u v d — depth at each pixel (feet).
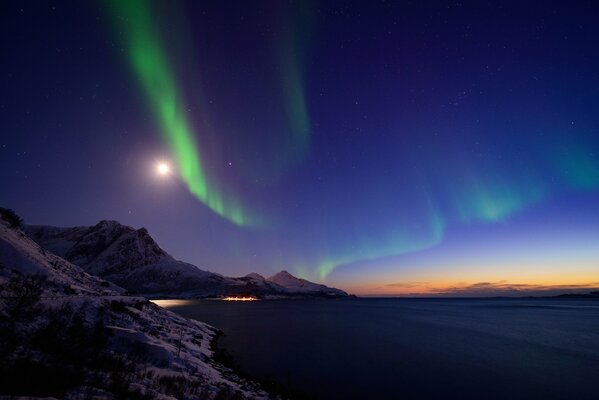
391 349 128.57
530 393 77.51
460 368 100.01
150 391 31.78
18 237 91.66
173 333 83.92
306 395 67.31
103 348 43.70
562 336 177.17
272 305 599.57
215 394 42.42
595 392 78.69
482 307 595.88
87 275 124.77
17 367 24.22
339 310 440.45
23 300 38.40
